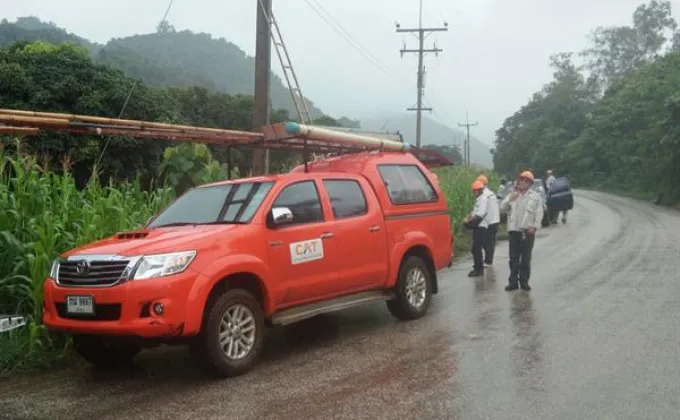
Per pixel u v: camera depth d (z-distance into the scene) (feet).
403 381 18.29
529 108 279.69
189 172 40.75
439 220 29.01
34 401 17.65
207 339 18.71
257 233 20.62
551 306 28.22
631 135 139.54
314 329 25.82
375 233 25.05
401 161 28.68
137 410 16.70
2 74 52.95
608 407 15.61
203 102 97.09
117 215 26.66
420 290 27.30
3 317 20.84
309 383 18.48
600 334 22.76
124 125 22.79
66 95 55.26
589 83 255.09
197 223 21.71
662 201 110.22
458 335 23.65
